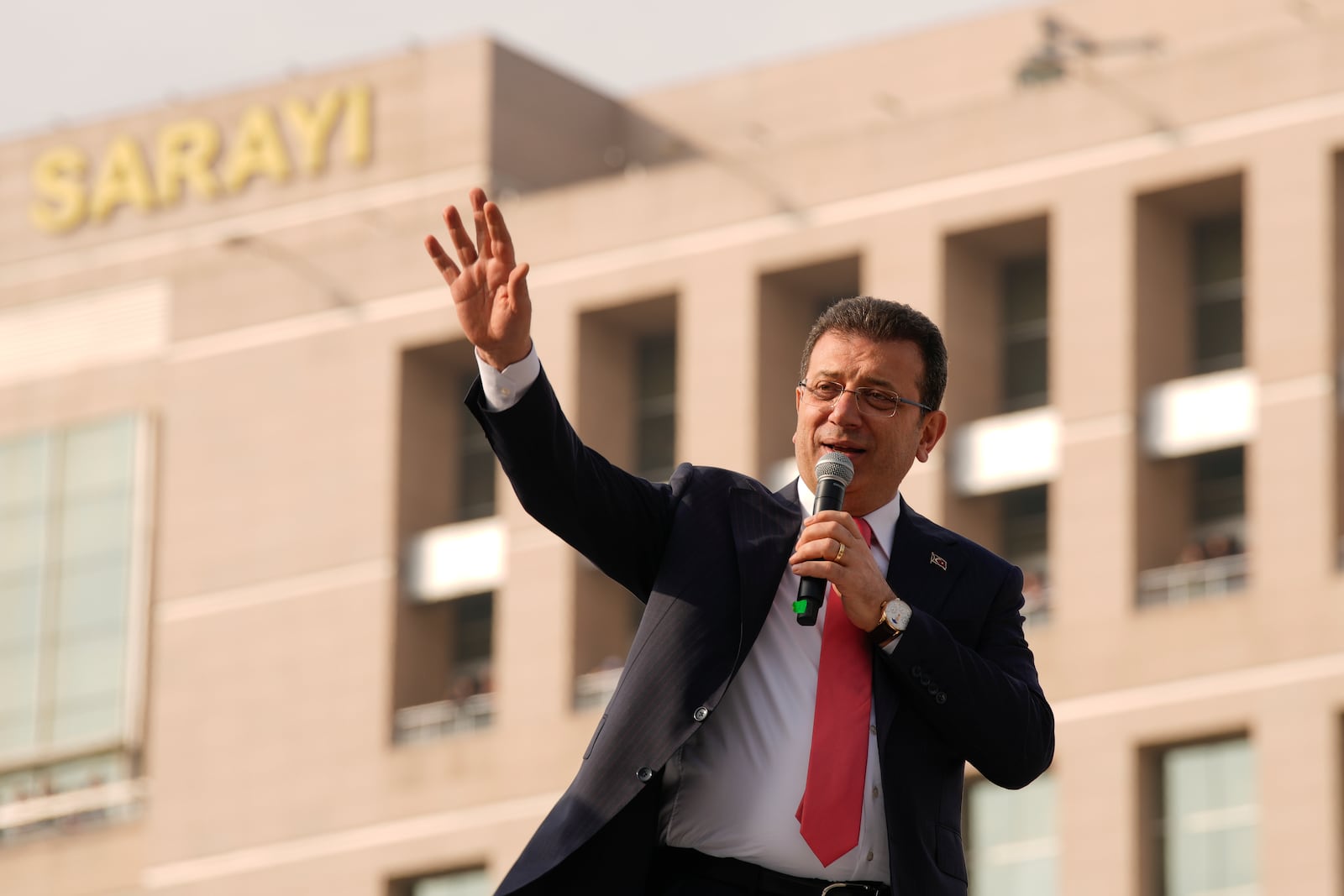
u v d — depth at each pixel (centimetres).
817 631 957
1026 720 955
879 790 941
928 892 930
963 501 5694
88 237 7081
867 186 5966
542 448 942
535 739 5997
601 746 940
